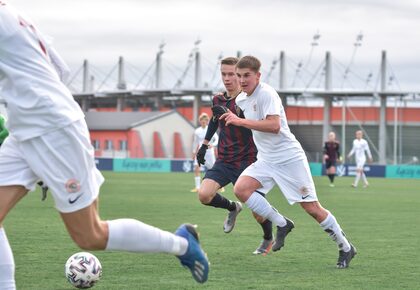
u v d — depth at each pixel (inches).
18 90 556.1
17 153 572.1
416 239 1237.7
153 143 7696.9
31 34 563.2
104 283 792.3
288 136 928.3
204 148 1109.7
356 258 1002.7
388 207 2026.3
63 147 553.6
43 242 1116.5
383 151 7372.1
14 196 574.2
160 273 854.5
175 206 1908.2
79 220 562.3
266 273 869.2
